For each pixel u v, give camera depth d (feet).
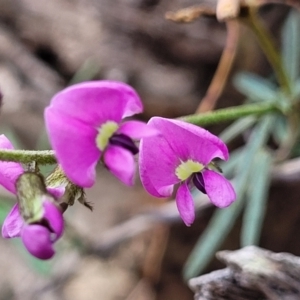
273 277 0.49
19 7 0.80
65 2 0.78
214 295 0.50
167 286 0.80
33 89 0.84
